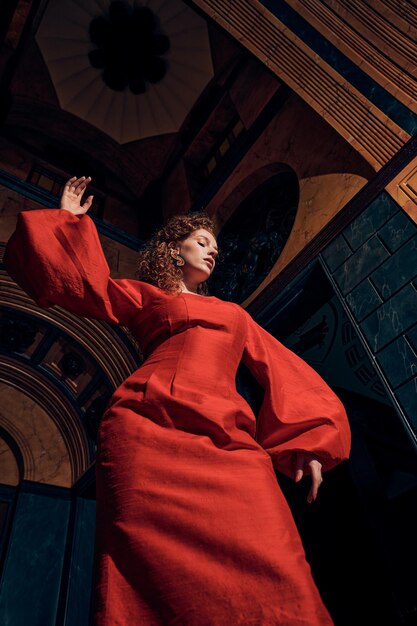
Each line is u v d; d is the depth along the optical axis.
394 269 3.19
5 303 5.09
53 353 5.78
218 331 1.05
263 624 0.54
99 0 6.44
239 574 0.59
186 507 0.66
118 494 0.70
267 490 0.71
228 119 6.66
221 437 0.78
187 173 6.93
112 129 7.38
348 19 3.95
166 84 7.08
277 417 0.99
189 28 6.62
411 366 2.79
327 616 0.57
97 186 7.12
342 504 3.47
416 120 3.46
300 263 4.12
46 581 4.75
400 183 3.40
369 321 3.22
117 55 6.86
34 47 6.54
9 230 5.11
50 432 5.82
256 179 5.43
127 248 6.18
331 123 4.06
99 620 0.58
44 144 6.89
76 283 1.01
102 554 0.67
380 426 4.88
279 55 4.41
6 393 5.70
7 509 5.14
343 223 3.78
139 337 1.13
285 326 4.49
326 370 5.54
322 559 3.39
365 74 3.84
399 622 2.71
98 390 5.77
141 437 0.77
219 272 5.54
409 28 3.64
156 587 0.59
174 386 0.86
